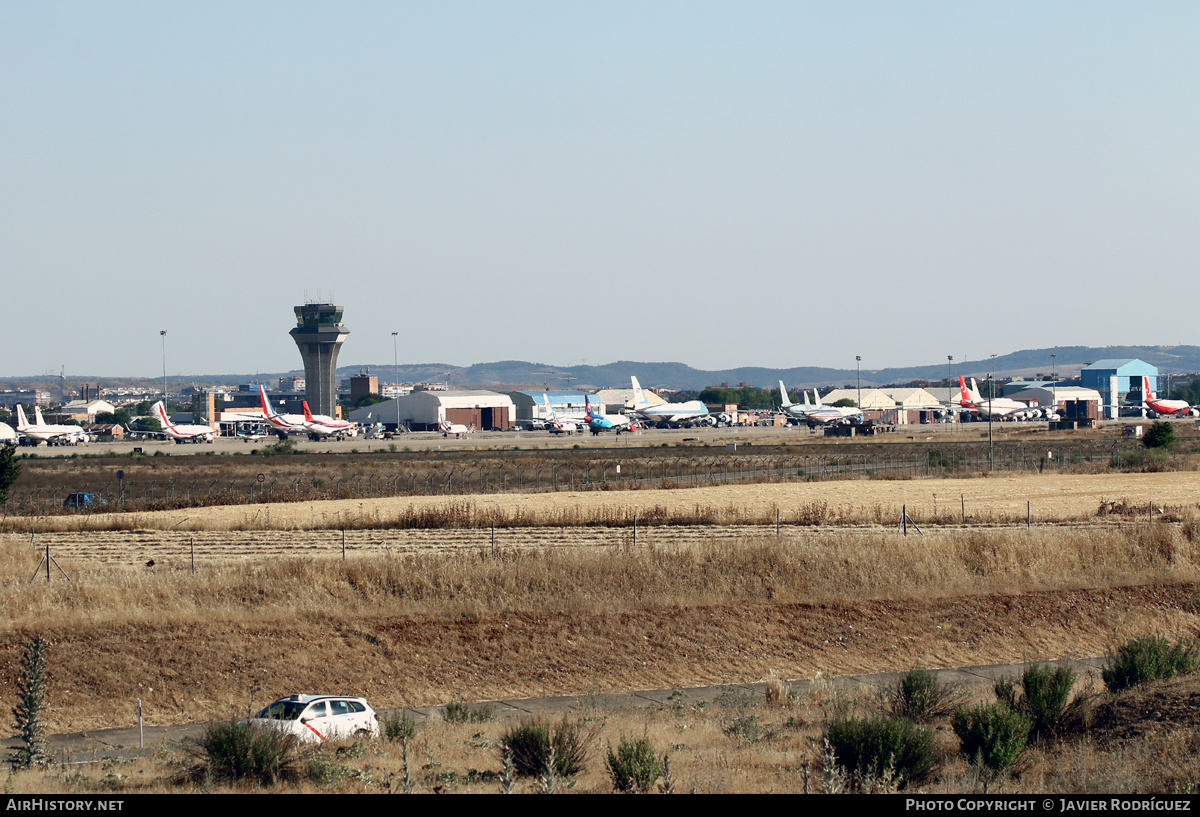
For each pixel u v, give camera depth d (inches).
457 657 6535.4
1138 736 4005.9
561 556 7864.2
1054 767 3718.0
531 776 3900.1
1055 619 7445.9
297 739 4254.4
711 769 3863.2
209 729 4126.5
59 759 4707.2
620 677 6466.5
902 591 7677.2
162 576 7342.5
